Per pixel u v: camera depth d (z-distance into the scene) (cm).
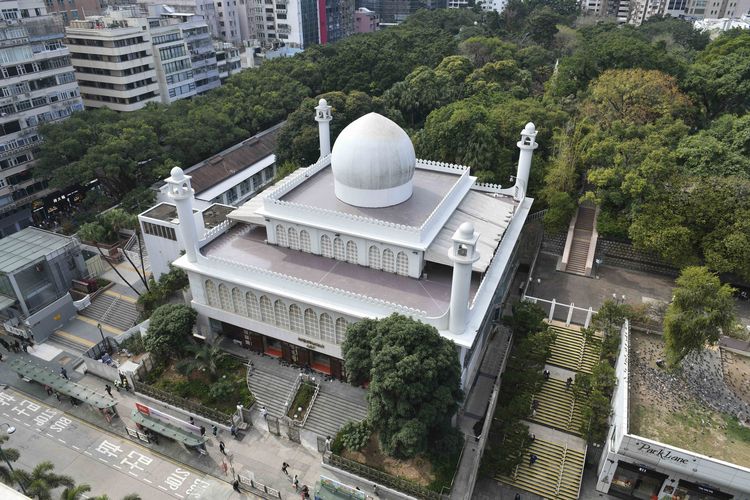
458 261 4316
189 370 5369
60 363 6150
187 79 12438
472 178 6719
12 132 8738
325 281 5328
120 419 5381
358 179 5594
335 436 4978
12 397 5688
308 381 5416
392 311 4838
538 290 6688
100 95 11119
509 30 16250
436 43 13662
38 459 4956
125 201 8406
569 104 9288
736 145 7350
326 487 4441
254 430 5144
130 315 6862
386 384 4044
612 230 7006
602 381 4969
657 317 5534
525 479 4794
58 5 13788
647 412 4481
